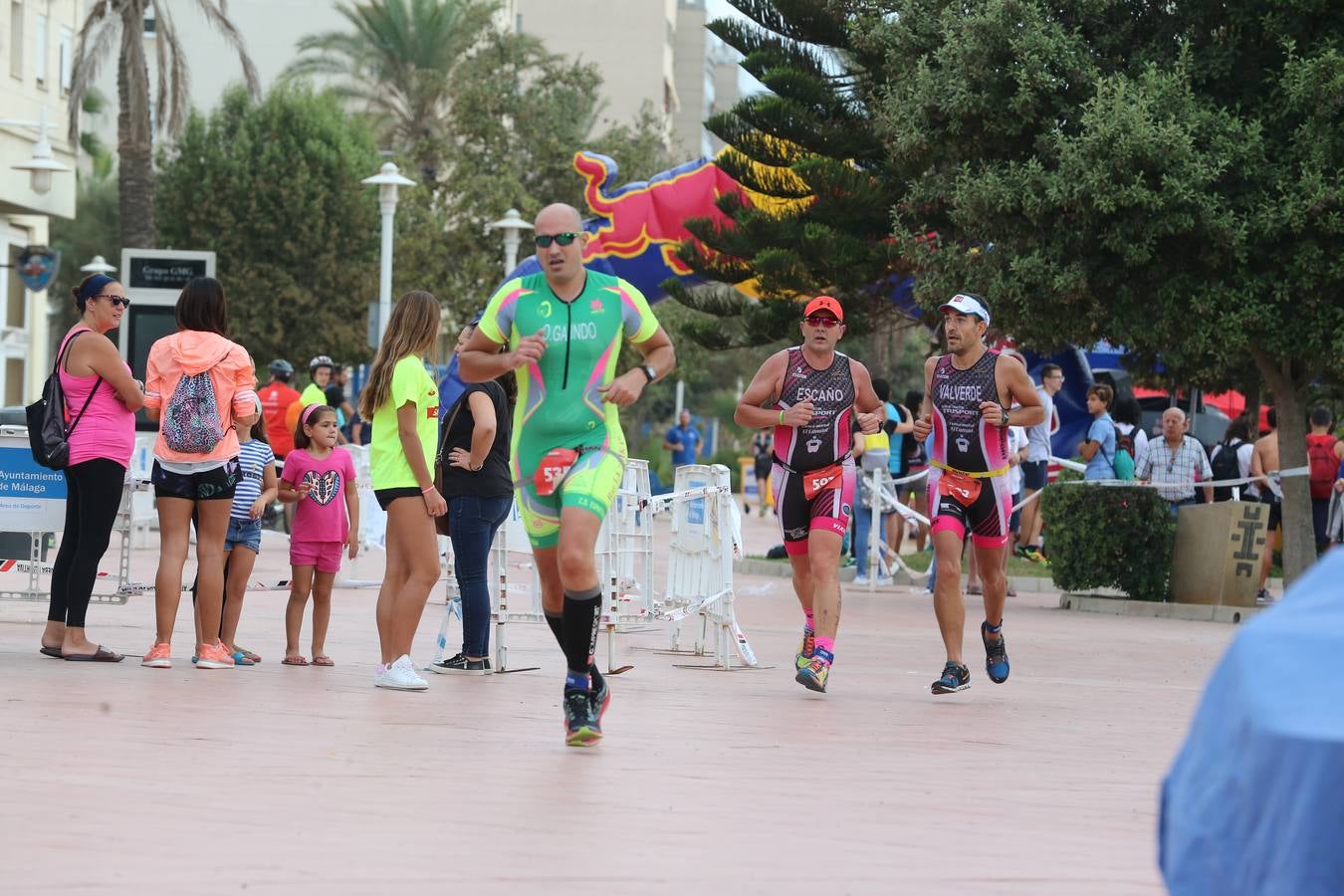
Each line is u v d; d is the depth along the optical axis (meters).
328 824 8.81
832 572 15.46
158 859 7.91
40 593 19.06
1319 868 4.03
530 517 11.88
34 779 9.82
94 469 15.74
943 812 9.88
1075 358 42.97
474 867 7.94
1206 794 4.48
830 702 15.20
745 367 122.50
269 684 14.77
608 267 39.91
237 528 16.53
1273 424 37.66
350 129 85.06
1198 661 20.83
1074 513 28.97
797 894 7.66
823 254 35.59
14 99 62.69
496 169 77.44
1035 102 28.52
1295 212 26.89
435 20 85.19
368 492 35.59
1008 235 28.94
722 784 10.47
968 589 32.19
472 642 16.47
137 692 13.79
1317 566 4.71
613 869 8.01
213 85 111.19
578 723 11.62
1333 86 26.44
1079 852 8.88
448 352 77.88
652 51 155.38
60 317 98.50
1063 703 15.88
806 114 36.94
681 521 18.97
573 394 11.62
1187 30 28.97
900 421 36.69
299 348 82.31
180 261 40.50
